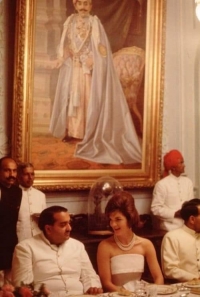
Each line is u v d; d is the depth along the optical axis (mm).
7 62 6492
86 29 6949
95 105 7055
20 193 5828
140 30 7359
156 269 4812
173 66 7789
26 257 4512
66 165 6836
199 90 7883
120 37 7227
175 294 4188
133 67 7332
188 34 7863
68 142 6852
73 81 6875
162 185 7141
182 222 7023
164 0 7438
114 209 4746
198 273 5180
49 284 4523
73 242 4762
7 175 5703
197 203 5258
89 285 4625
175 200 7148
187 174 7887
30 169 6090
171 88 7777
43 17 6582
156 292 4109
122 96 7270
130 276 4730
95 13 7012
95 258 6379
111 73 7176
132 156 7348
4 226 5566
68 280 4586
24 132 6484
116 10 7172
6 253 5559
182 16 7840
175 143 7812
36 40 6543
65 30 6777
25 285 4043
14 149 6453
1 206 5574
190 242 5199
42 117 6637
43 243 4605
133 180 7332
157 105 7484
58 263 4582
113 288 4605
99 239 6422
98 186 6824
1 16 6453
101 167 7105
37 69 6578
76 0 6848
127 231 4770
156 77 7469
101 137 7117
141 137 7422
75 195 6965
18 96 6430
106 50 7117
